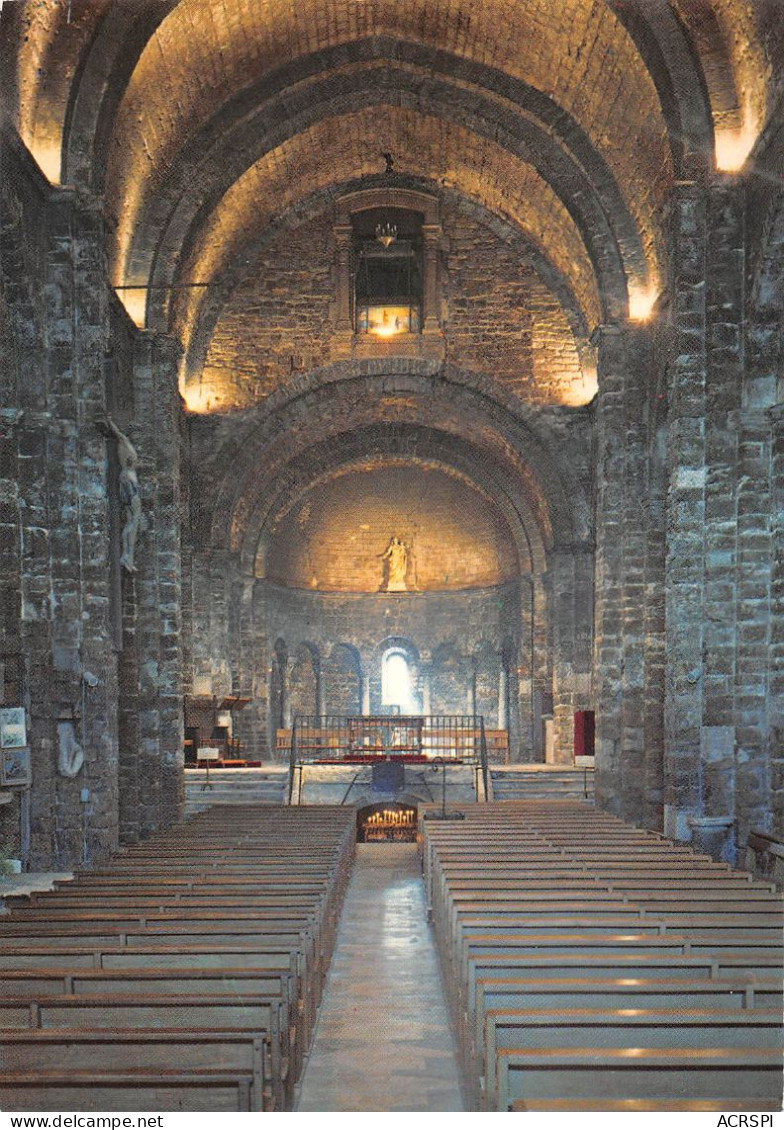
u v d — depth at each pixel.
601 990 6.21
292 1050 7.31
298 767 26.06
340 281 30.45
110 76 16.62
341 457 35.75
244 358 30.41
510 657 36.84
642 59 17.27
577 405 29.95
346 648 39.72
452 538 39.28
